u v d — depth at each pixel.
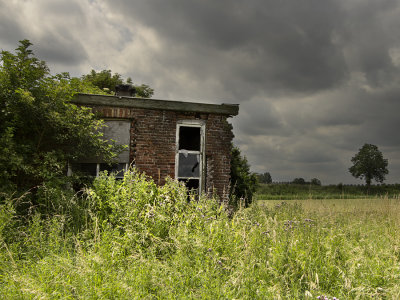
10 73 7.21
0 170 6.68
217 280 3.79
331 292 4.11
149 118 9.18
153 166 9.09
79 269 3.87
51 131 7.84
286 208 9.30
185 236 5.02
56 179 7.13
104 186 6.90
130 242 5.11
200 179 9.49
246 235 5.23
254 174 11.90
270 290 3.70
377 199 12.45
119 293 3.56
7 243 4.96
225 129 9.84
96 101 8.70
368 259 5.04
